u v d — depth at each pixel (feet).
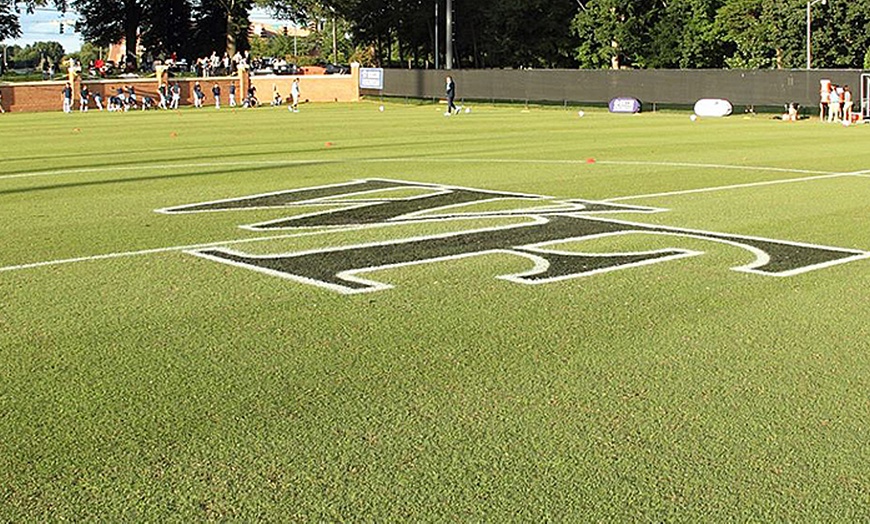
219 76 204.64
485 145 76.95
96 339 21.12
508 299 24.67
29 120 129.29
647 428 16.24
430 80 179.01
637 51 227.81
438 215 38.58
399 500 13.70
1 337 21.29
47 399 17.47
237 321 22.53
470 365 19.39
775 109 138.92
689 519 13.23
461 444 15.56
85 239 33.58
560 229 35.17
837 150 72.23
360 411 16.90
